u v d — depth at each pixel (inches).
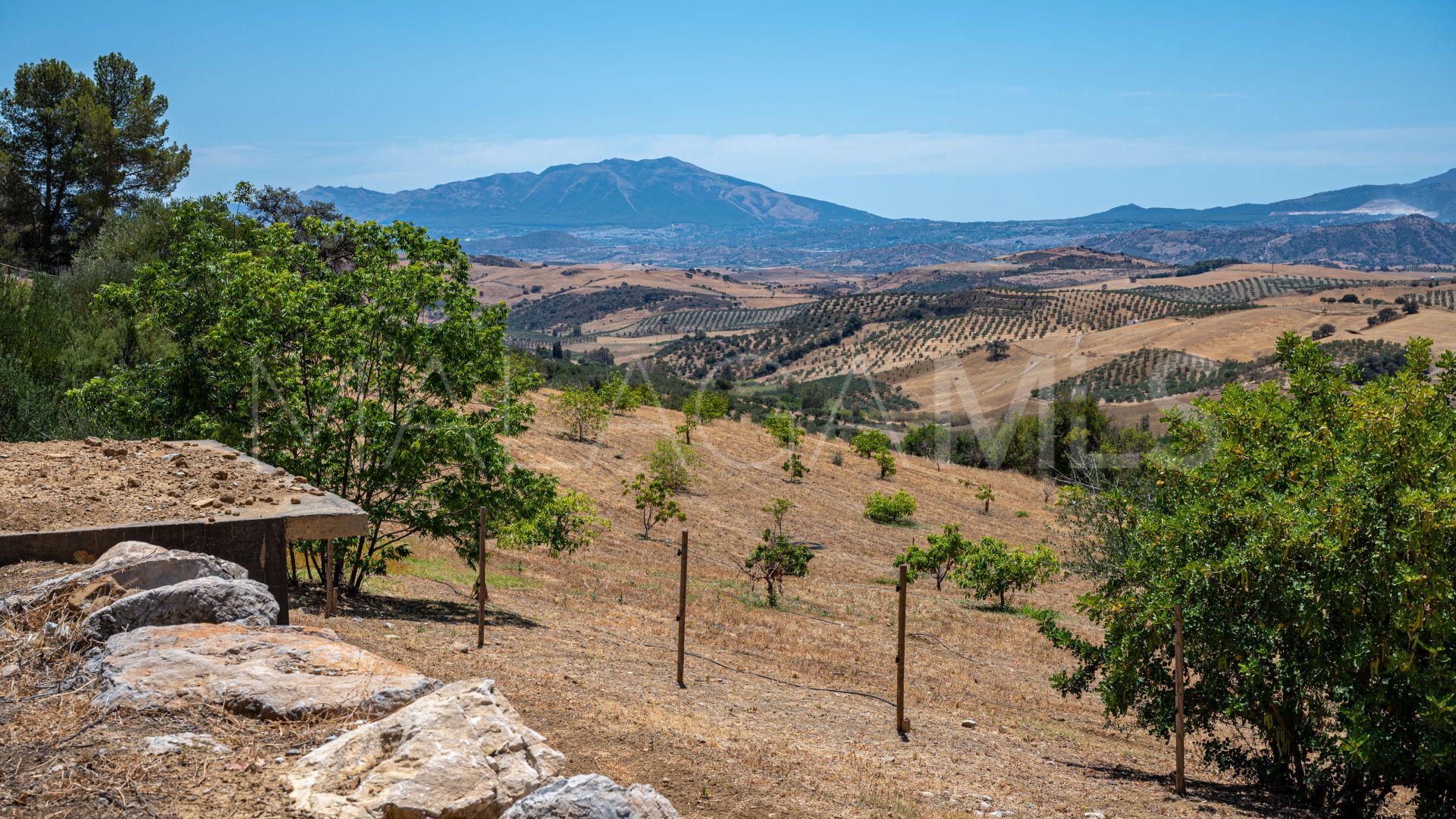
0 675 212.2
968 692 624.1
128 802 162.9
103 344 893.2
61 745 181.0
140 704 199.8
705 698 444.8
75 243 2025.1
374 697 212.2
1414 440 350.9
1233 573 375.2
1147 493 628.4
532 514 655.1
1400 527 343.0
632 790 176.6
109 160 2046.0
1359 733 340.5
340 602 534.9
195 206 620.4
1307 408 428.1
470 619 557.0
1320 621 354.6
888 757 378.6
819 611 946.7
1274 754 419.5
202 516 339.0
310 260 661.9
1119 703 427.8
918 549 1327.5
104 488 366.0
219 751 185.9
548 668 431.5
